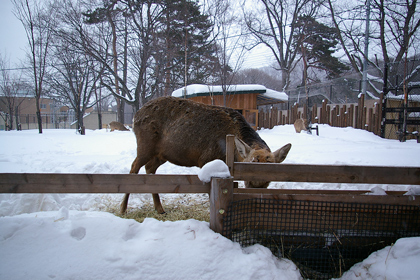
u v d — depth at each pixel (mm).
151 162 4590
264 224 3180
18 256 2627
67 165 6363
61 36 18266
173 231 2926
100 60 19312
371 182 3096
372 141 11617
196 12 22688
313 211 3188
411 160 6469
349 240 3244
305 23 25844
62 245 2750
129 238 2939
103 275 2516
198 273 2574
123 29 21844
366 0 18531
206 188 3080
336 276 3129
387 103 14461
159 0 21281
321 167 3072
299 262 3281
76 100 19094
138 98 21484
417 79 17281
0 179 2871
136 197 5059
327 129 15234
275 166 3080
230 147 3064
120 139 12844
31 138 12734
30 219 3021
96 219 3078
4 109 37906
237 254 2779
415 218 3230
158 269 2578
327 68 29875
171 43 22078
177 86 25375
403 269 2645
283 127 18406
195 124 4066
